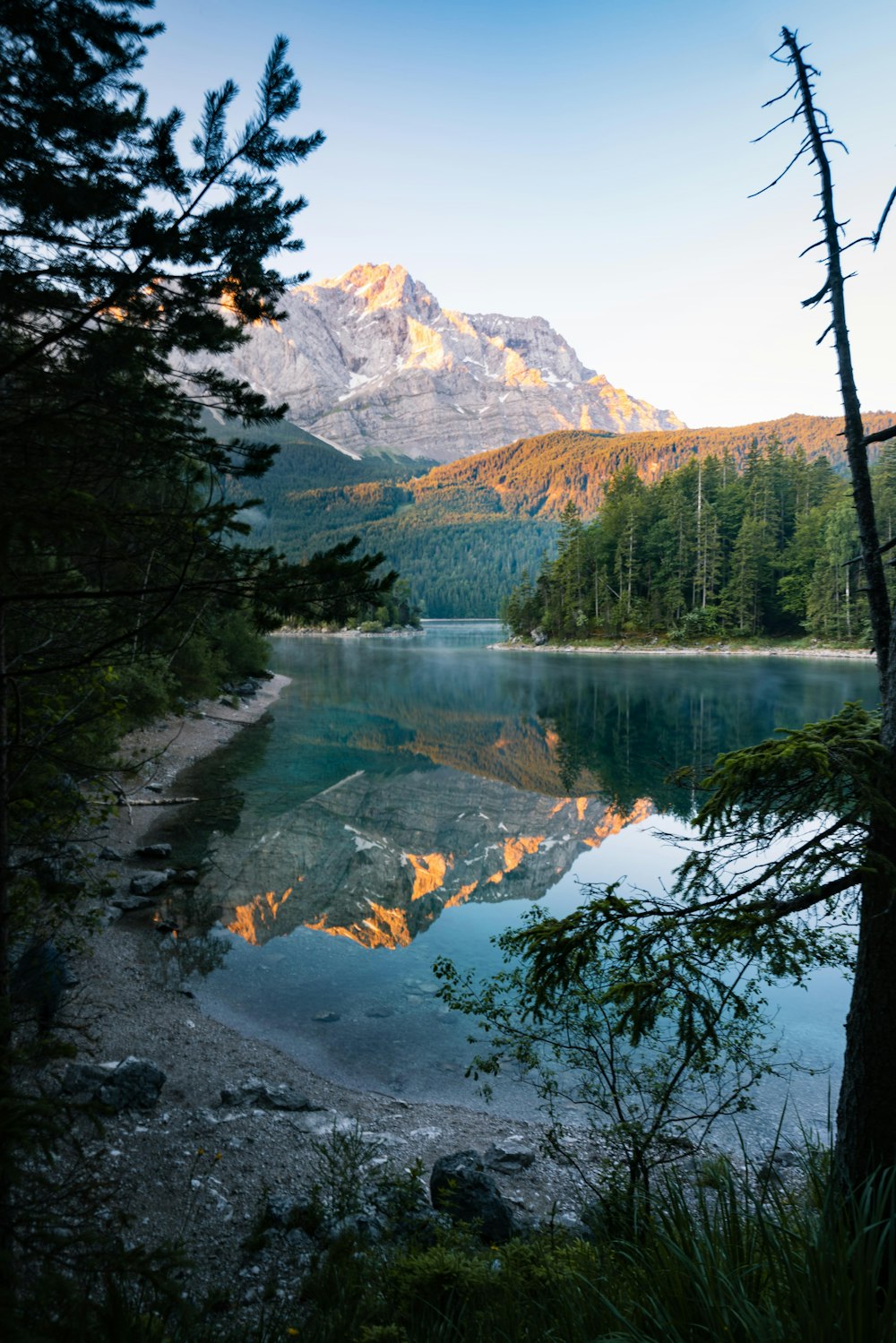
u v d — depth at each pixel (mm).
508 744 34469
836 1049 9406
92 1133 7156
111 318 3459
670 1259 2787
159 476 4152
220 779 25625
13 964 7594
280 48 3385
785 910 4270
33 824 7402
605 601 118125
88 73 3238
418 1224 5902
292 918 14188
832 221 4320
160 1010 10477
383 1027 10414
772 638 101438
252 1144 7438
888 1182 2732
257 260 3648
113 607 4141
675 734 36906
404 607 182875
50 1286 2518
